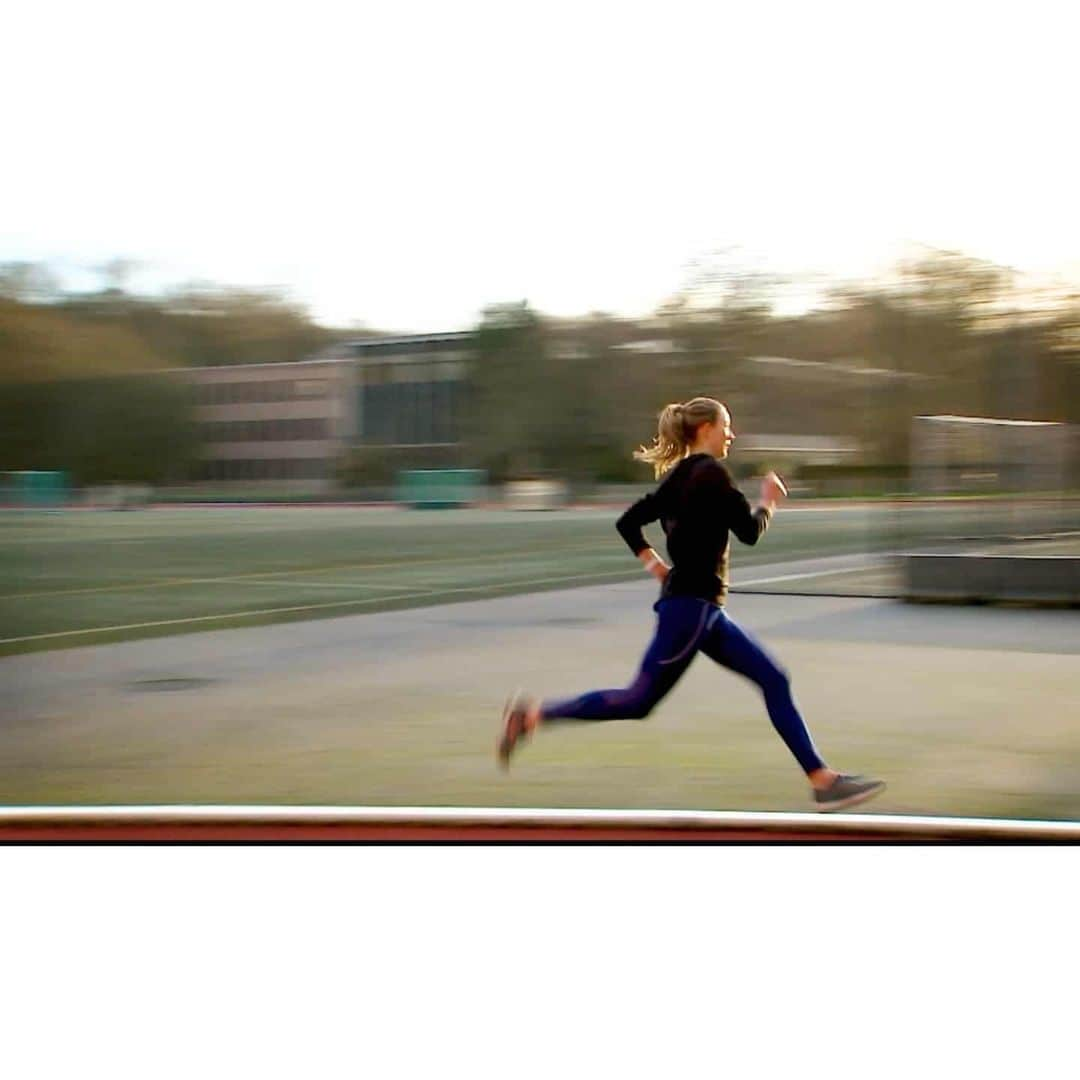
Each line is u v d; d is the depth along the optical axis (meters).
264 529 23.67
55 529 22.66
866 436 20.97
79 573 17.33
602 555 19.95
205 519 23.36
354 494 24.05
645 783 5.64
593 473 25.52
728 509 4.62
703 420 4.82
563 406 24.95
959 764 5.95
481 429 24.62
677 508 4.67
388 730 6.79
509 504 25.16
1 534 21.80
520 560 19.28
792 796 5.41
